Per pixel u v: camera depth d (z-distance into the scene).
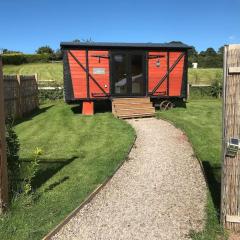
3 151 3.85
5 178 3.90
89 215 4.01
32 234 3.52
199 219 3.87
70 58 11.48
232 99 3.38
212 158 6.05
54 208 4.09
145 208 4.20
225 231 3.52
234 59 3.33
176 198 4.47
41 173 5.38
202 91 17.59
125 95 11.88
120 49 11.70
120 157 6.17
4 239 3.43
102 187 4.83
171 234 3.58
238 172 3.47
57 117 11.35
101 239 3.51
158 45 11.92
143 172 5.49
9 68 37.25
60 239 3.50
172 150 6.69
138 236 3.56
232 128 3.41
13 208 4.00
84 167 5.66
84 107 11.70
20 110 11.80
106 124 9.61
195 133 8.00
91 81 11.64
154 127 9.05
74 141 7.65
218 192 4.56
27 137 8.32
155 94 12.12
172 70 12.17
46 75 32.06
